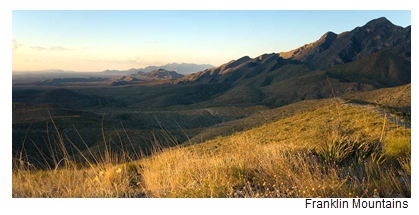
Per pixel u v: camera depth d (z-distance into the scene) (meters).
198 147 24.97
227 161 5.82
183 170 5.41
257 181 4.75
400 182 4.28
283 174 4.78
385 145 6.29
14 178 5.02
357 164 5.62
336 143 6.46
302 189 4.02
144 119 130.88
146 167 6.00
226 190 4.31
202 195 4.05
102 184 4.75
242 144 7.41
